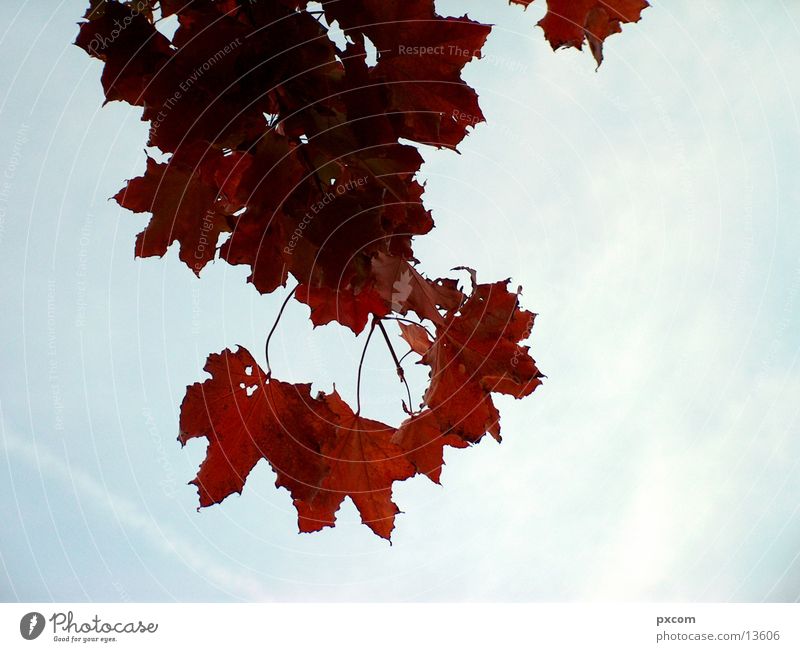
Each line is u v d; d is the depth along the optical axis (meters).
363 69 1.19
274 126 1.20
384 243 1.19
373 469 1.28
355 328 1.25
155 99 1.18
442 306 1.26
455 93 1.20
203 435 1.25
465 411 1.26
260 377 1.26
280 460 1.25
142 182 1.24
